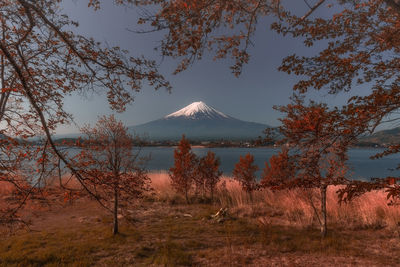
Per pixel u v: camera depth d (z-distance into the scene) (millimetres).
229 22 3418
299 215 8422
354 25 2834
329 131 2324
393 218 7258
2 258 4711
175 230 6965
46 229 6688
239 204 10141
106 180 3434
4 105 3186
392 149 1859
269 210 9133
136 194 3846
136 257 4980
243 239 6133
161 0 2404
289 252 5254
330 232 6625
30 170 2881
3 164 2707
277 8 3098
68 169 3070
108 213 8602
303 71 2920
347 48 2848
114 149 5902
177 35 2479
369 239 6031
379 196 8875
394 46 2650
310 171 2613
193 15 2340
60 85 3293
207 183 11398
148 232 6738
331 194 9578
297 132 2641
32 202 3203
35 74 3396
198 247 5656
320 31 2934
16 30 3178
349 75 2832
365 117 1987
